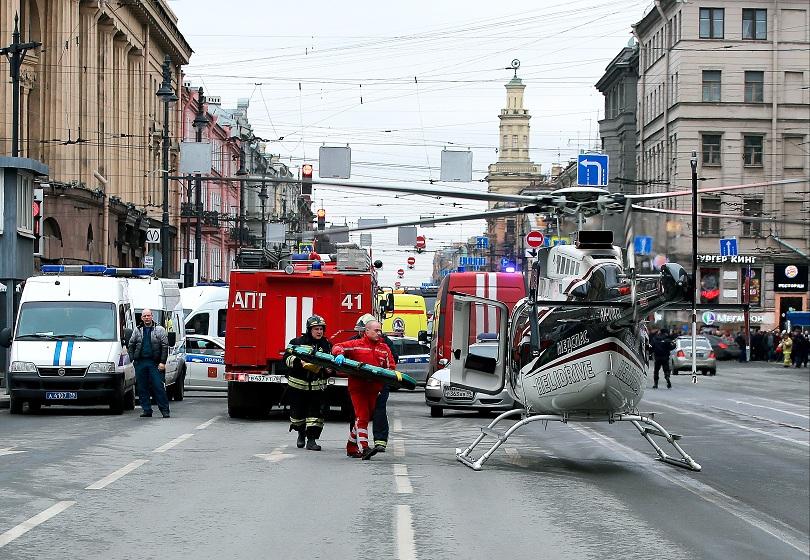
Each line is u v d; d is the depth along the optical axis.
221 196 99.88
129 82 70.81
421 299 51.59
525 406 18.86
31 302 29.86
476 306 34.12
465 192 21.64
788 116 85.75
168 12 77.44
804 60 85.94
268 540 11.51
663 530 13.07
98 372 28.50
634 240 17.30
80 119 59.94
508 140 188.88
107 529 12.02
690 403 39.09
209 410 31.11
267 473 16.91
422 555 10.90
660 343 48.84
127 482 15.68
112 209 62.97
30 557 10.50
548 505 14.55
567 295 18.00
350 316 27.12
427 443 22.73
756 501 16.92
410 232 74.50
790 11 86.06
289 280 27.14
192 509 13.40
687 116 85.69
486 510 13.91
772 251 83.12
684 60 85.81
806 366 72.44
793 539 13.38
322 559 10.62
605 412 18.53
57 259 54.75
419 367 43.59
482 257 102.06
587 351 17.72
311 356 19.86
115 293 30.38
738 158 85.69
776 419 32.62
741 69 85.88
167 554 10.73
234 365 27.11
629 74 101.94
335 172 41.91
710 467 20.67
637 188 98.06
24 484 15.38
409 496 14.83
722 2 85.88
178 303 37.47
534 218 40.03
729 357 80.81
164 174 53.19
